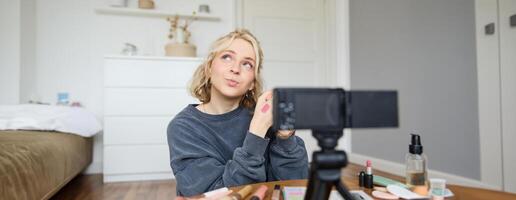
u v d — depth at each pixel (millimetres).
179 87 2195
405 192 515
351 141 2809
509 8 1457
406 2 2127
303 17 2863
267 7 2775
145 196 1750
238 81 654
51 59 2410
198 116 696
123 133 2121
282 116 342
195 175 600
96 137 2461
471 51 1643
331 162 332
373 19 2498
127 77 2131
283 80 2807
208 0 2631
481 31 1572
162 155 2170
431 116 1913
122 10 2418
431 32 1911
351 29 2824
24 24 2250
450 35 1774
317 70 2893
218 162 626
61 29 2424
